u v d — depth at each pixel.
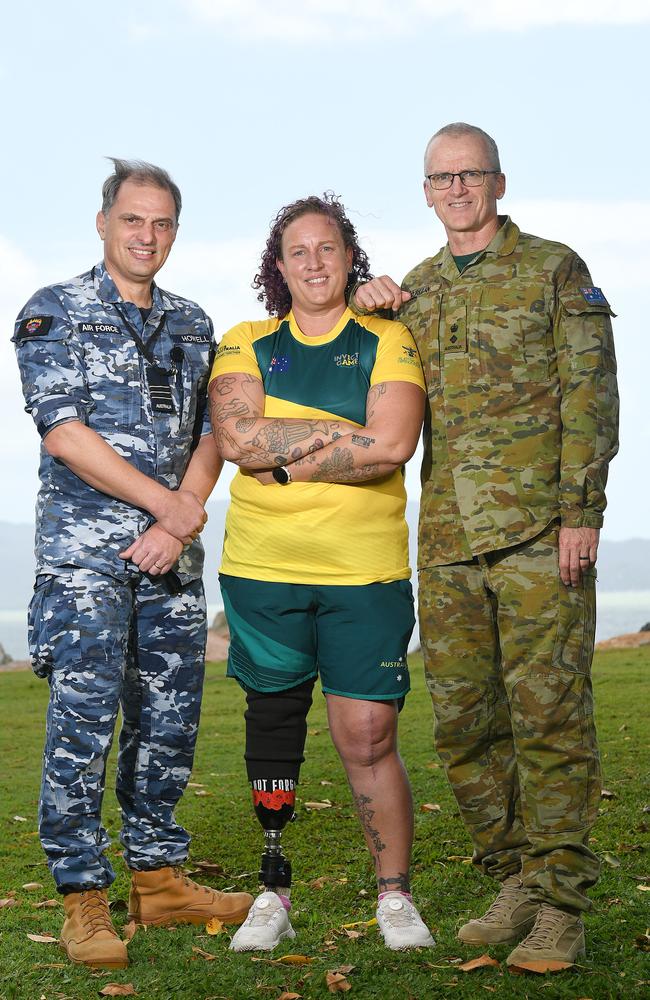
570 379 3.49
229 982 3.17
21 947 3.63
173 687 3.89
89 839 3.60
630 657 12.27
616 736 7.00
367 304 3.70
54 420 3.65
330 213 3.74
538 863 3.40
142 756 3.90
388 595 3.58
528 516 3.49
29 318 3.78
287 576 3.58
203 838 5.17
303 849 4.89
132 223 3.80
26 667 16.28
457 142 3.65
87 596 3.65
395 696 3.56
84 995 3.14
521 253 3.62
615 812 5.05
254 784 3.63
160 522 3.71
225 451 3.64
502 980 3.11
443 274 3.73
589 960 3.27
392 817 3.58
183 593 3.88
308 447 3.54
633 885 3.99
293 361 3.74
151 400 3.84
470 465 3.55
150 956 3.50
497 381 3.55
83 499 3.74
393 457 3.51
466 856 4.55
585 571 3.47
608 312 3.57
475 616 3.60
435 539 3.64
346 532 3.55
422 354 3.70
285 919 3.56
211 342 4.07
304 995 3.05
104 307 3.84
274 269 3.86
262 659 3.62
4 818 5.86
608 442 3.48
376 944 3.49
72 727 3.60
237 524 3.71
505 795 3.67
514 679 3.47
